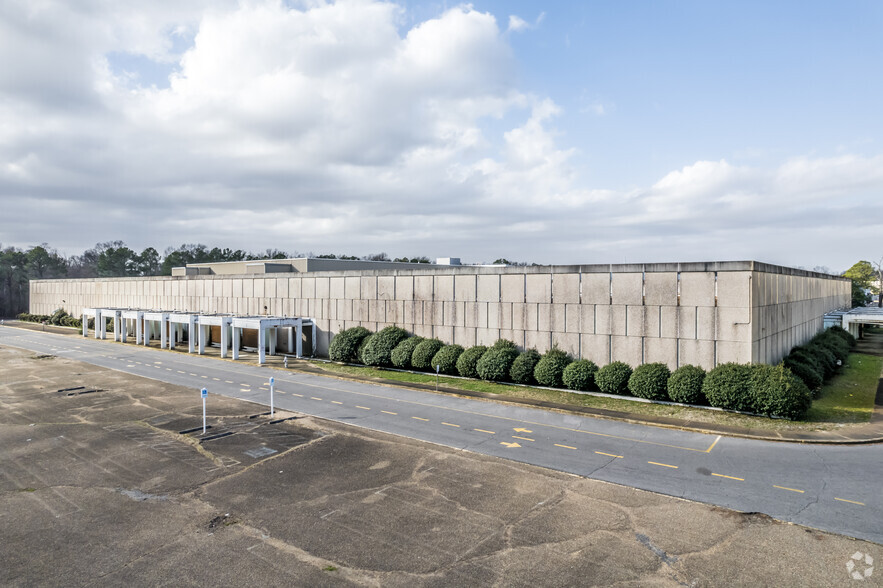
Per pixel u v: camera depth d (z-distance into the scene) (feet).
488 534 36.27
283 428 61.77
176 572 31.68
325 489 43.93
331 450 53.78
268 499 41.96
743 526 37.29
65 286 231.50
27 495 42.96
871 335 167.43
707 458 51.06
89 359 120.26
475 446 55.06
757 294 71.05
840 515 38.83
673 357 74.59
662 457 51.44
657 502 41.29
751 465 49.06
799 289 102.42
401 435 58.95
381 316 111.65
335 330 121.08
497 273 92.79
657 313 75.87
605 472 47.62
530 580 30.73
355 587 30.04
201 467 49.06
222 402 75.51
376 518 38.70
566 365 81.51
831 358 92.84
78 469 48.57
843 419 63.82
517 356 87.40
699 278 72.38
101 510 40.11
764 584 30.32
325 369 104.22
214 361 116.98
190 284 161.79
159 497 42.42
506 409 70.69
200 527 37.37
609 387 75.51
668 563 32.58
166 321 148.77
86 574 31.53
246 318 120.26
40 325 221.66
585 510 39.93
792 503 40.91
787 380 63.31
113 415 67.92
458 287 98.22
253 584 30.37
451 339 99.50
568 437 58.08
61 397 78.84
